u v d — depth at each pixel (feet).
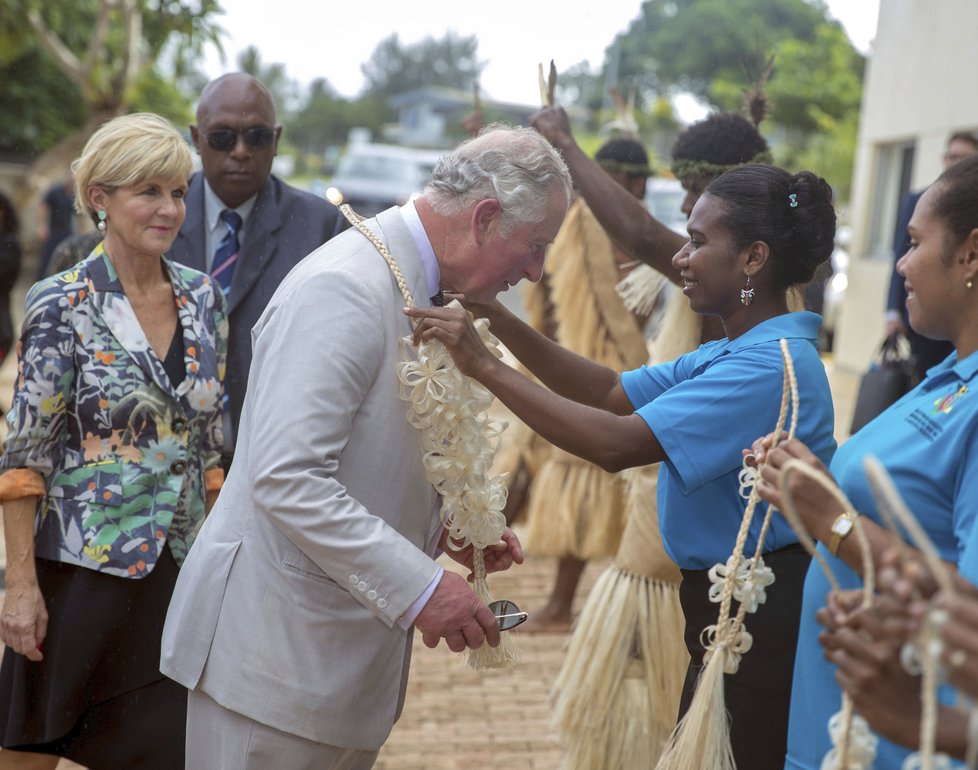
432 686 12.96
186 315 8.80
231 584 6.95
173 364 8.72
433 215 6.99
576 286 14.34
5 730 8.59
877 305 34.53
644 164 14.55
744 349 7.44
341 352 6.51
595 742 9.96
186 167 8.53
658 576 10.03
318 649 6.83
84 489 8.34
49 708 8.39
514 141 6.91
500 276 7.09
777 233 7.43
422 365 6.70
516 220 6.83
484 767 11.07
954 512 5.39
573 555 14.37
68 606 8.32
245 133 10.77
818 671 6.12
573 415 7.06
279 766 6.91
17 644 8.20
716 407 7.20
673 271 10.45
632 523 10.19
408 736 11.69
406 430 6.88
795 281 7.65
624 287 14.25
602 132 17.26
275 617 6.82
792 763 6.32
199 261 11.03
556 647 14.10
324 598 6.81
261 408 6.55
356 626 6.86
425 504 7.16
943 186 5.61
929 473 5.48
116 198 8.36
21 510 8.22
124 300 8.51
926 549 4.05
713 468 7.19
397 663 7.16
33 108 53.31
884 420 5.94
